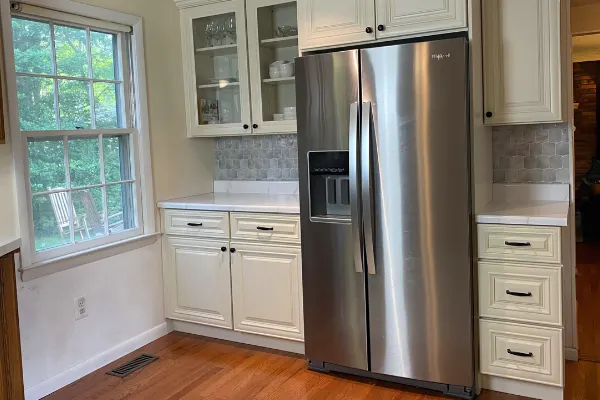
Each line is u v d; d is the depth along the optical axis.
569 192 2.93
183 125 3.79
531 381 2.57
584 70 7.34
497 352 2.62
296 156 3.73
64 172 2.94
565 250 2.94
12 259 2.06
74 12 2.93
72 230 2.99
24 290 2.69
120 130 3.30
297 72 2.83
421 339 2.69
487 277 2.61
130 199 3.41
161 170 3.59
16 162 2.62
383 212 2.69
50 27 2.86
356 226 2.71
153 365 3.13
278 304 3.18
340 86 2.72
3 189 2.59
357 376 2.91
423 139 2.56
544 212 2.59
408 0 2.69
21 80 2.71
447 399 2.63
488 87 2.79
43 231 2.82
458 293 2.59
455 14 2.58
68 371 2.92
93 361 3.08
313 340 2.97
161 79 3.58
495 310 2.60
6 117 2.58
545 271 2.47
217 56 3.73
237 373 2.99
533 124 3.00
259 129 3.53
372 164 2.68
